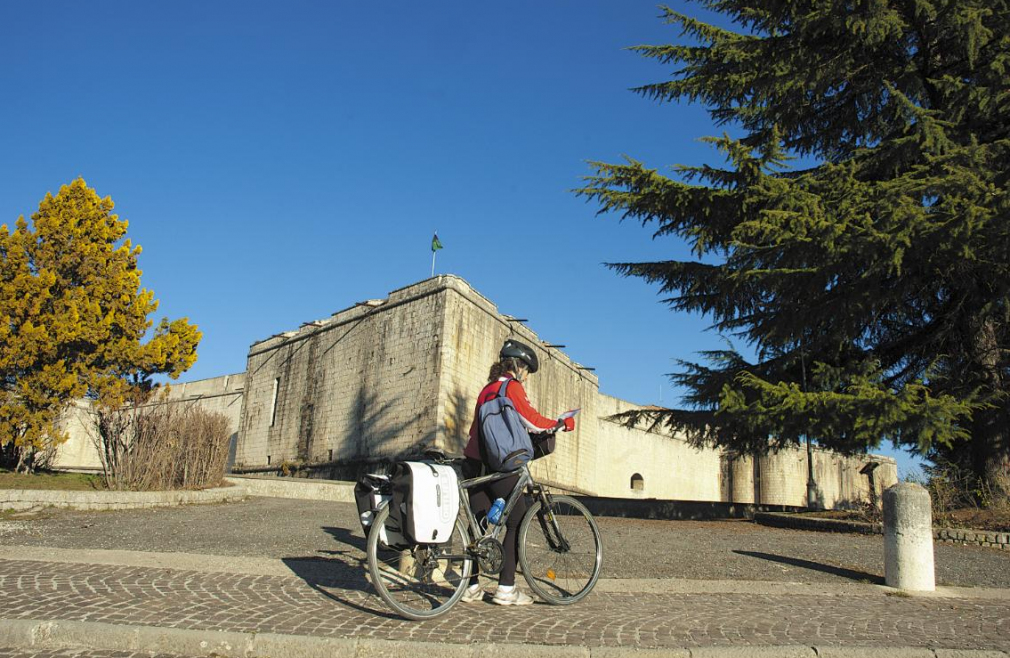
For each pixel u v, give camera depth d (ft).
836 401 38.81
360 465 94.48
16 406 59.16
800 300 44.93
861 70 45.96
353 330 105.19
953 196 35.22
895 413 36.73
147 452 46.39
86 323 64.34
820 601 18.47
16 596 15.64
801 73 43.93
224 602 15.55
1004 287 38.37
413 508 14.29
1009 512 37.35
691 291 52.42
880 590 20.33
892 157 41.55
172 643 13.10
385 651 12.67
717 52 48.19
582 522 17.53
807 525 42.98
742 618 15.75
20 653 12.92
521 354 17.12
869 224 36.50
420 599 15.57
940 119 42.29
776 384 45.80
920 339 47.57
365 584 18.04
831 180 41.52
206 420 51.42
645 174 48.39
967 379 42.50
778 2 44.65
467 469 16.83
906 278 41.06
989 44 42.19
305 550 24.76
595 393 126.11
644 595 18.47
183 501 43.32
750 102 48.85
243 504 45.21
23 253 63.00
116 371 67.56
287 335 124.26
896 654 13.10
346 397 102.27
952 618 16.56
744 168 45.03
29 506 36.96
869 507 42.65
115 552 22.08
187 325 71.26
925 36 43.32
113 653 12.96
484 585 18.25
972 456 42.52
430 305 91.30
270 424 120.37
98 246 67.46
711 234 49.19
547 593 16.44
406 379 91.50
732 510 60.75
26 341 59.88
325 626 13.79
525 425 16.48
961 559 28.25
